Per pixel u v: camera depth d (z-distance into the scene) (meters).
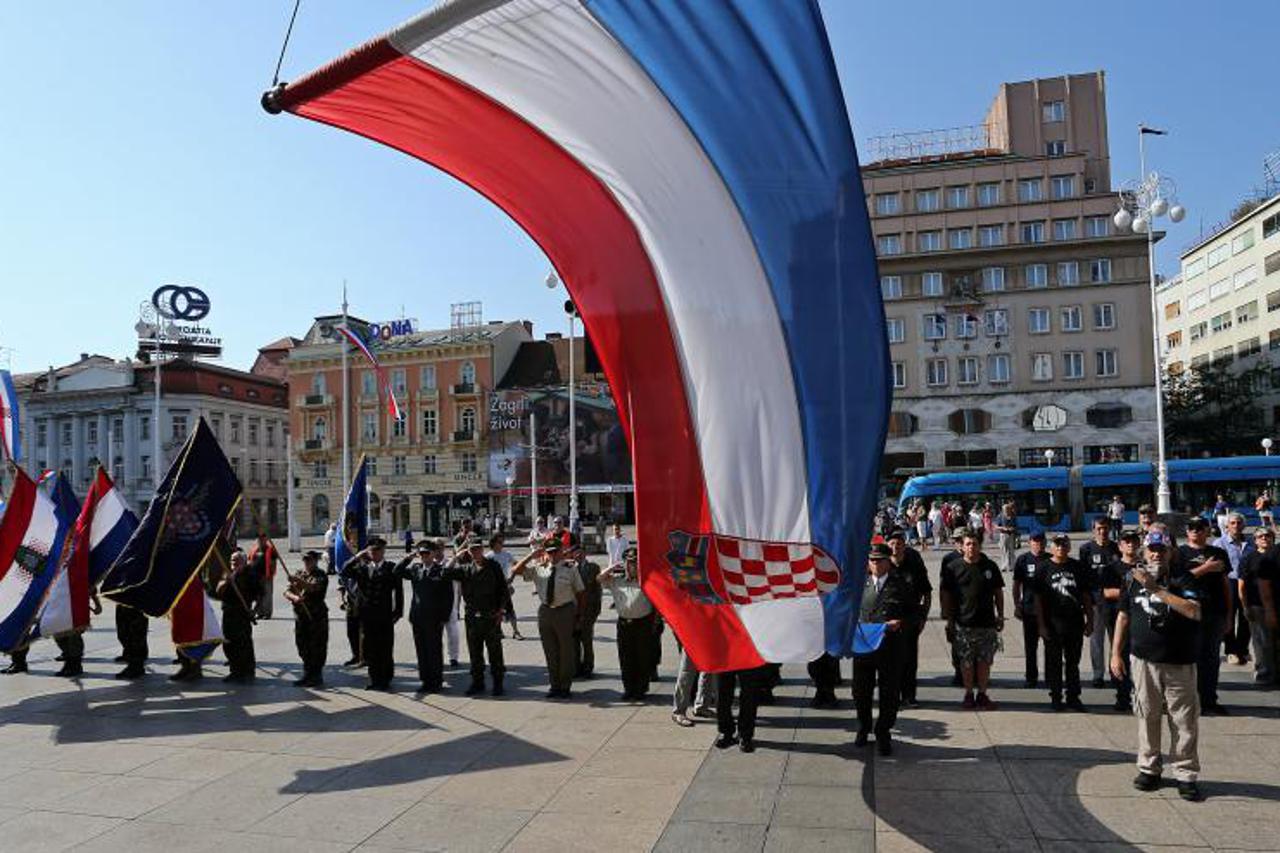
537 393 61.28
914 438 55.31
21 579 11.67
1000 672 10.66
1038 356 54.44
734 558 5.60
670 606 5.79
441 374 65.31
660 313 5.86
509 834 5.89
